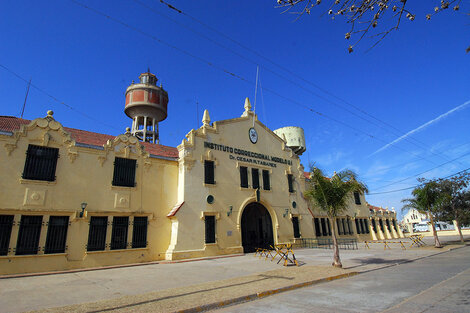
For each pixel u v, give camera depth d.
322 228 30.62
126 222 17.22
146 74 31.19
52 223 14.85
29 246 13.98
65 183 15.55
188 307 7.02
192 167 20.09
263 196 23.89
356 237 34.28
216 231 20.05
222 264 15.62
